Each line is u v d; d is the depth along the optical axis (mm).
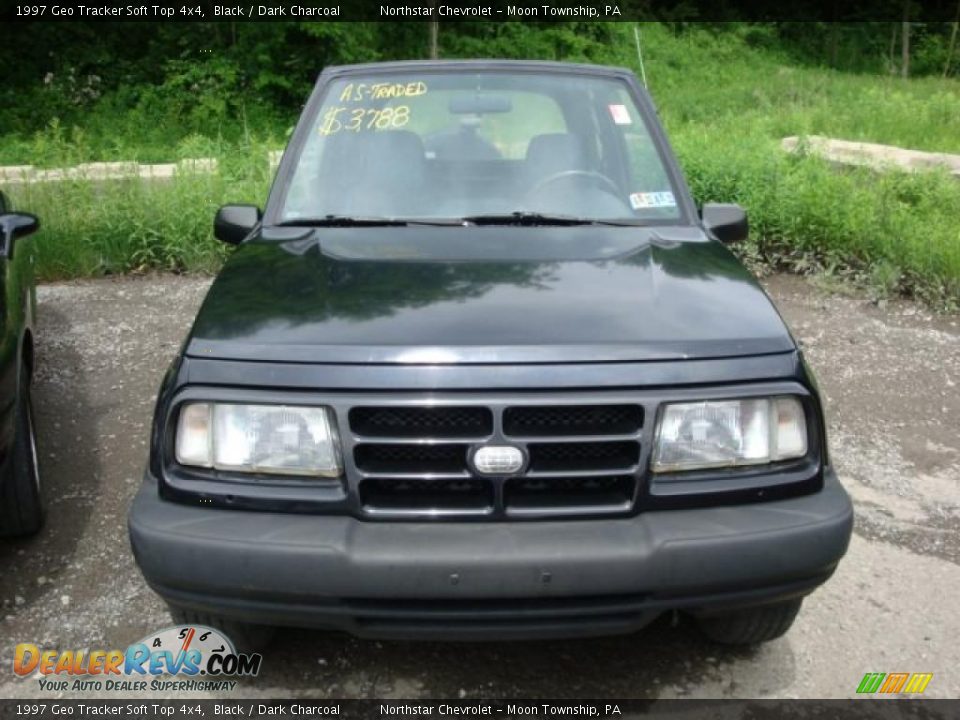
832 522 2297
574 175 3547
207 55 19172
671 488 2291
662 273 2781
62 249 7324
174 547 2207
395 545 2188
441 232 3143
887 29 33969
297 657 2812
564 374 2252
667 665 2803
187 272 7527
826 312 6492
